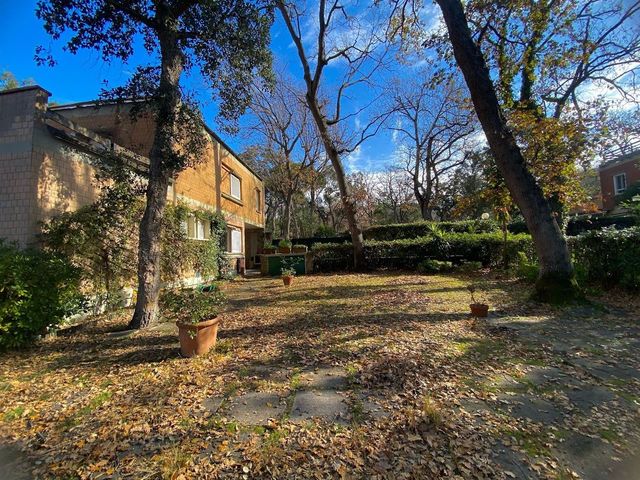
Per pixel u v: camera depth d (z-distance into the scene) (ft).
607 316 18.17
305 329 17.94
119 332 18.51
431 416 8.68
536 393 10.01
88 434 8.65
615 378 10.94
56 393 11.19
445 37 28.09
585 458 7.11
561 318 18.12
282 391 10.72
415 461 7.13
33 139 18.25
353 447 7.68
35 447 8.18
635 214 24.76
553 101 33.01
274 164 92.12
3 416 9.70
